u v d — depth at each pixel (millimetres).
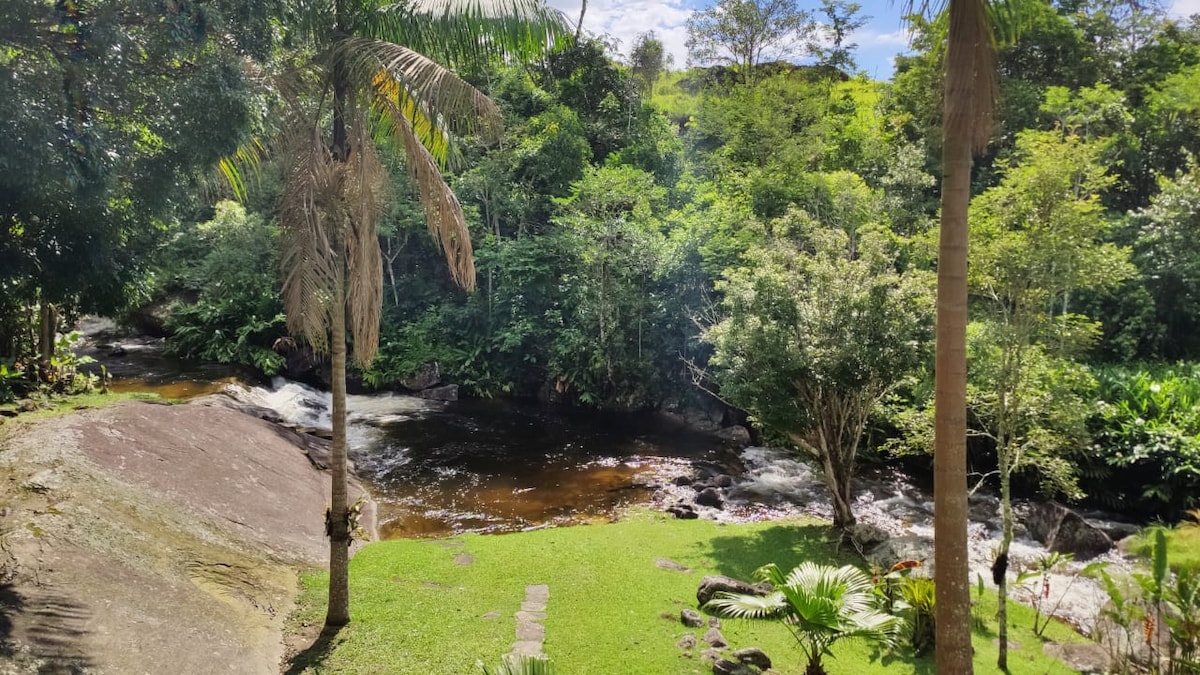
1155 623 7363
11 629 5086
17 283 6707
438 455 15453
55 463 7871
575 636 6715
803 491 13258
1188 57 20359
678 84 43250
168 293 24234
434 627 6773
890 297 9594
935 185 21406
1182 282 15562
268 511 9414
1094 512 12039
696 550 9625
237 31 6285
